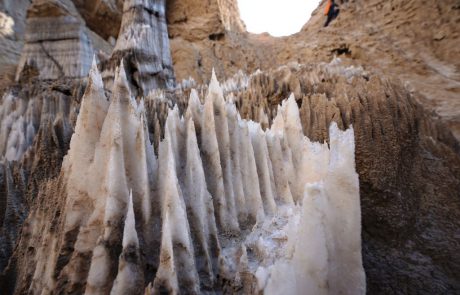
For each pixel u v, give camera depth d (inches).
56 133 290.0
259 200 180.2
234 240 161.8
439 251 213.9
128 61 502.9
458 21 608.1
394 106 282.0
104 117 165.0
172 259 124.5
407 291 187.3
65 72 543.8
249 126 209.5
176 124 174.7
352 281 125.1
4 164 242.2
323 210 121.6
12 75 603.2
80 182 152.7
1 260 207.0
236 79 467.8
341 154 135.8
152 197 150.9
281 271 114.0
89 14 873.5
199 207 152.6
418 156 275.0
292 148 223.8
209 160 178.4
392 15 719.7
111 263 134.2
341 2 875.4
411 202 248.2
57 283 137.6
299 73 408.8
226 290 138.6
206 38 940.0
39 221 176.1
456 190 253.9
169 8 959.6
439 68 596.4
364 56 718.5
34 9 561.0
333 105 295.1
